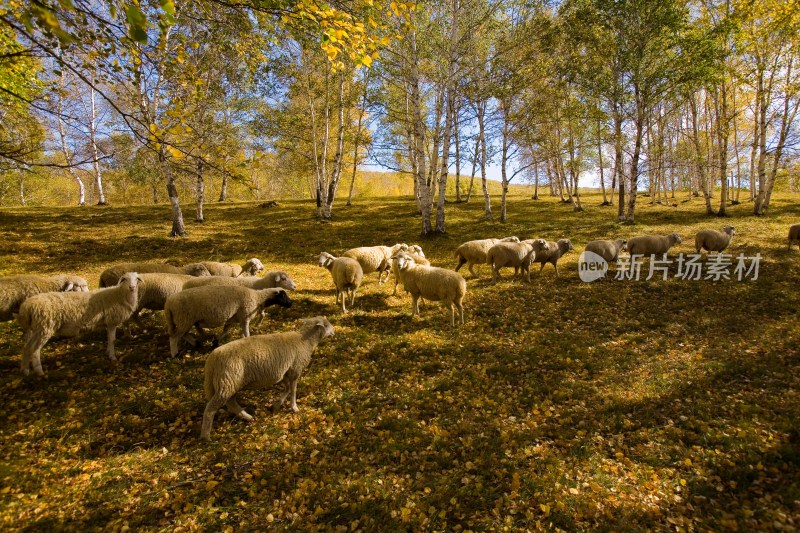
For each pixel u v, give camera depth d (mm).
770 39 23031
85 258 15828
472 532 4230
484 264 16641
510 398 6898
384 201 40219
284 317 10242
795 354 8055
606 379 7461
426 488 4832
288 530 4262
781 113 27516
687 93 22328
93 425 5867
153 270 10531
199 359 7805
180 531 4211
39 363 6902
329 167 37250
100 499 4559
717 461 5211
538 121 25188
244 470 5156
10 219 23078
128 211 29500
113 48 5039
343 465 5223
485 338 9312
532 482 4895
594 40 22891
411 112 27719
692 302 11586
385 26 6461
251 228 23922
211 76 20578
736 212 26938
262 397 6816
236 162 5449
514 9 22844
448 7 20766
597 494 4746
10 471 4863
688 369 7711
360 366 7914
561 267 16047
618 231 22016
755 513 4352
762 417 6047
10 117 13469
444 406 6633
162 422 6059
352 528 4270
